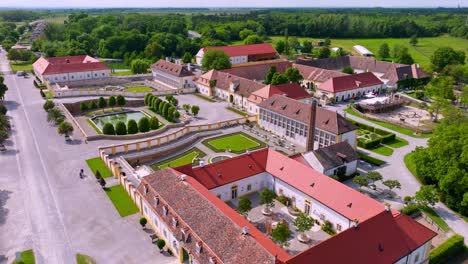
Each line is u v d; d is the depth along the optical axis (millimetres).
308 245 59656
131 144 91938
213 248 48312
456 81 171375
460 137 72938
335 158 80938
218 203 58062
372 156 94250
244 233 47688
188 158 92312
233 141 102625
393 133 107250
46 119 113312
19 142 96125
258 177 75250
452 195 71625
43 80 156875
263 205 70625
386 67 172250
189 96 147750
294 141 103375
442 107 120625
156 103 126312
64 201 69562
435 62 189375
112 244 58375
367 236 49844
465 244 61656
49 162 85188
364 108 130625
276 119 107750
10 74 175500
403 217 54938
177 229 54125
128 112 128125
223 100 141750
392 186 74312
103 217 65062
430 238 54156
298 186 68562
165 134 106688
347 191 62281
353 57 193250
